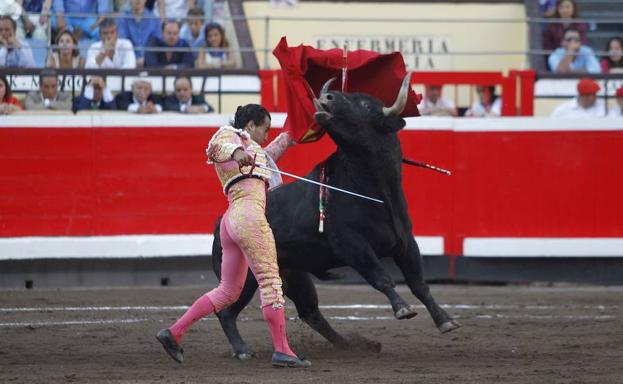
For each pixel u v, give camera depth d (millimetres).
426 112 27938
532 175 26547
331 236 14617
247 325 19438
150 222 26062
